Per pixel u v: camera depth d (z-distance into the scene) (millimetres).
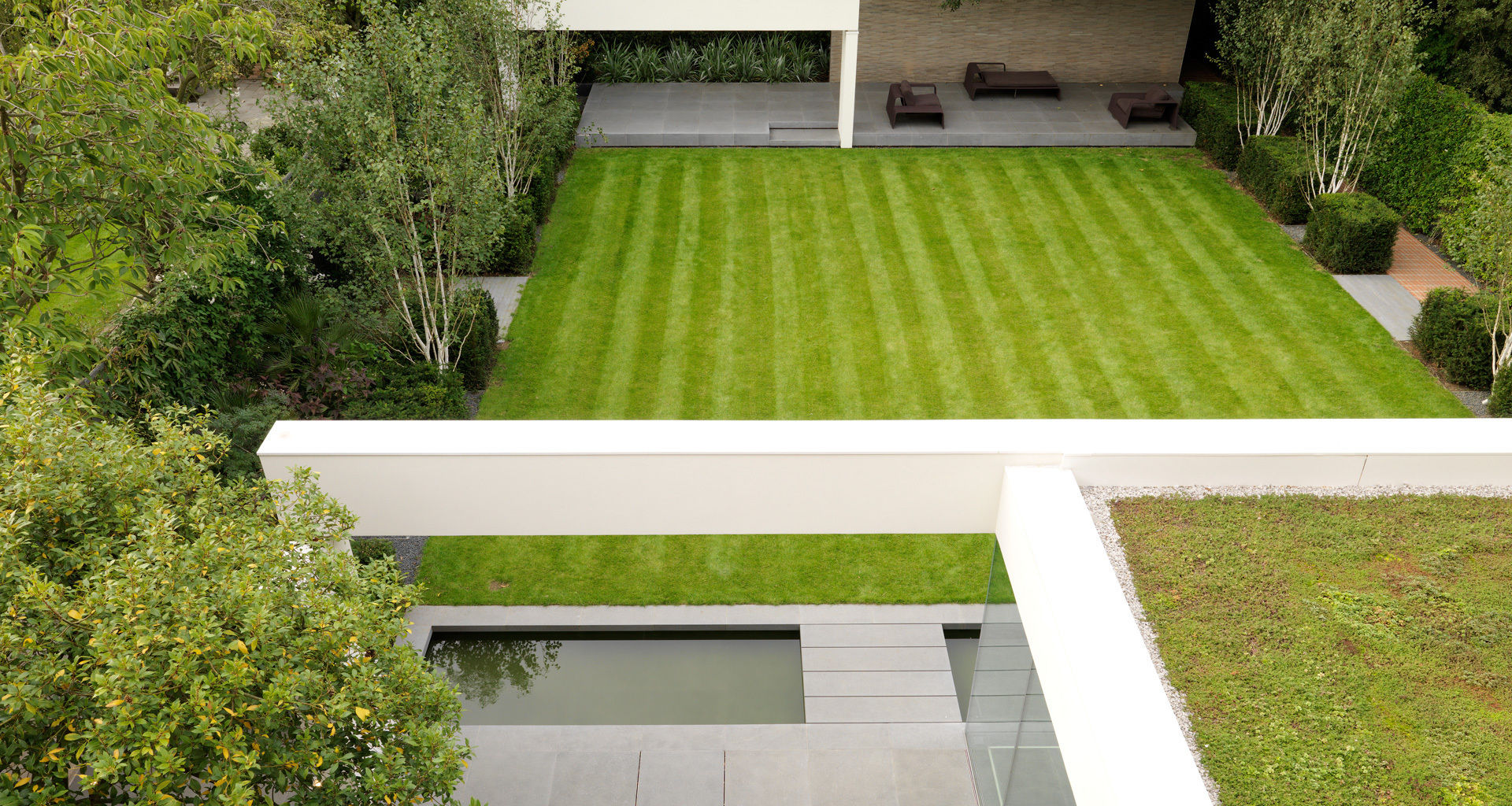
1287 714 4359
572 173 16938
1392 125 14516
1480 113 13500
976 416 11016
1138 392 11352
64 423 4465
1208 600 5070
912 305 13188
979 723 7098
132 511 4211
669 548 9359
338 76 9516
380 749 4410
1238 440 6008
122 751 3246
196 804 3547
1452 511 5781
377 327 10820
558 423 6035
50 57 6312
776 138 18281
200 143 7359
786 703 8078
